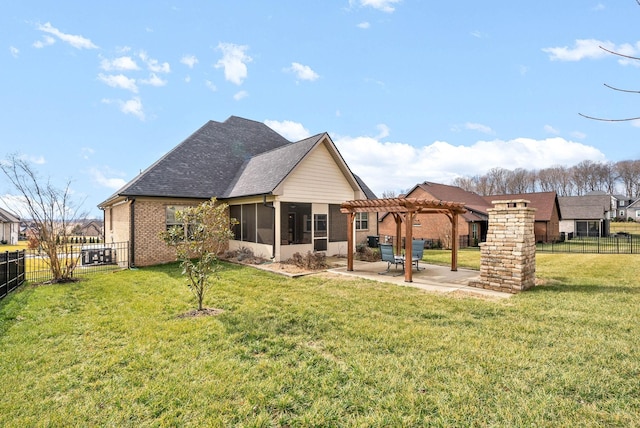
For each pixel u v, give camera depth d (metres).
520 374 3.75
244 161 17.84
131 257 12.49
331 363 4.11
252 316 6.06
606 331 5.05
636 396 3.30
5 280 7.98
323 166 14.59
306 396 3.38
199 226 6.76
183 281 9.52
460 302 6.95
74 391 3.55
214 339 4.96
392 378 3.69
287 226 13.37
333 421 2.99
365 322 5.64
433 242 23.78
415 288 8.50
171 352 4.48
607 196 38.03
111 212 16.89
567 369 3.84
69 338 5.07
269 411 3.16
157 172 14.05
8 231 33.16
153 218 13.16
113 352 4.52
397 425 2.91
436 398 3.30
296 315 6.10
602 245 23.92
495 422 2.94
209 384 3.62
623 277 10.03
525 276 8.09
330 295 7.71
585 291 7.83
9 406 3.27
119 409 3.22
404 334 5.03
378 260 13.99
